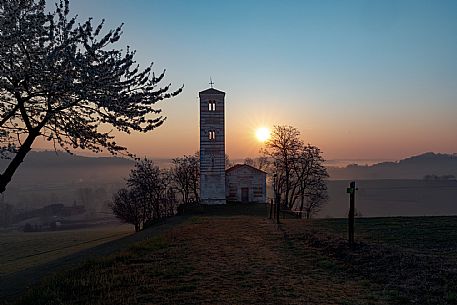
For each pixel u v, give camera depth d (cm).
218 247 2002
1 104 1442
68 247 5878
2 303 1457
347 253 1636
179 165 8200
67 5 1427
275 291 1213
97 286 1366
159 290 1278
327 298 1123
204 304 1126
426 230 2145
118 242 3634
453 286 1110
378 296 1112
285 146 7031
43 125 1444
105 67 1408
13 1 1330
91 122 1516
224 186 6475
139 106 1534
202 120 6506
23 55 1355
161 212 7675
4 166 1747
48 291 1353
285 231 2520
